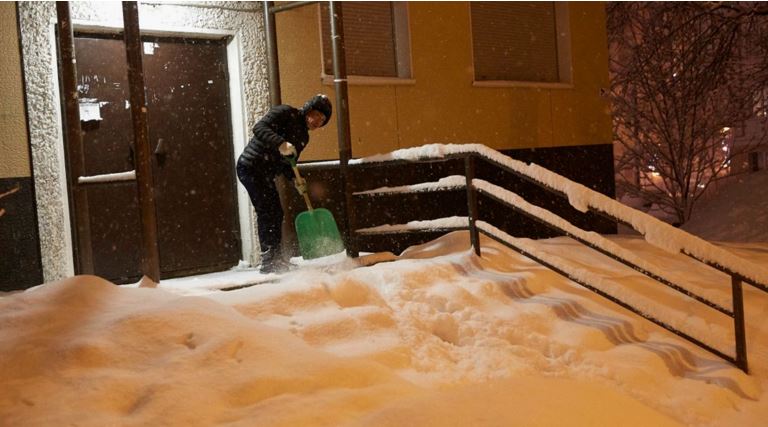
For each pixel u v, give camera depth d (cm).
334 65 684
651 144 1752
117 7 686
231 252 777
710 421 446
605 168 1135
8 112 635
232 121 773
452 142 941
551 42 1111
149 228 548
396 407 323
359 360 399
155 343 395
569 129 1091
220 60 767
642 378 484
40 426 324
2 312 430
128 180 546
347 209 688
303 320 489
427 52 920
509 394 338
